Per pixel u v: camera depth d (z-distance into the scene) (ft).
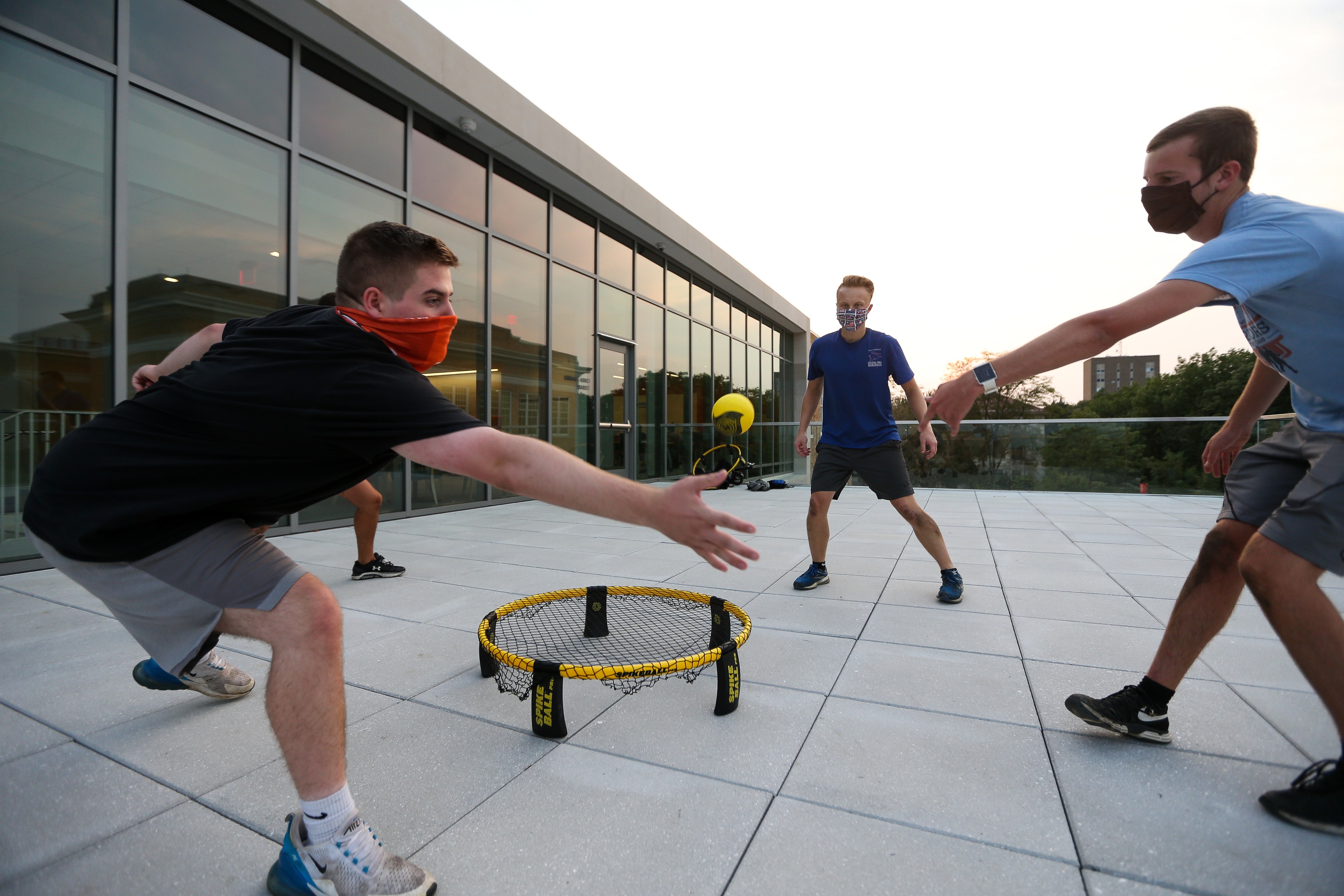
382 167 22.63
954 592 11.73
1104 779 5.65
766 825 5.01
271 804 5.33
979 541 18.95
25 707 7.18
